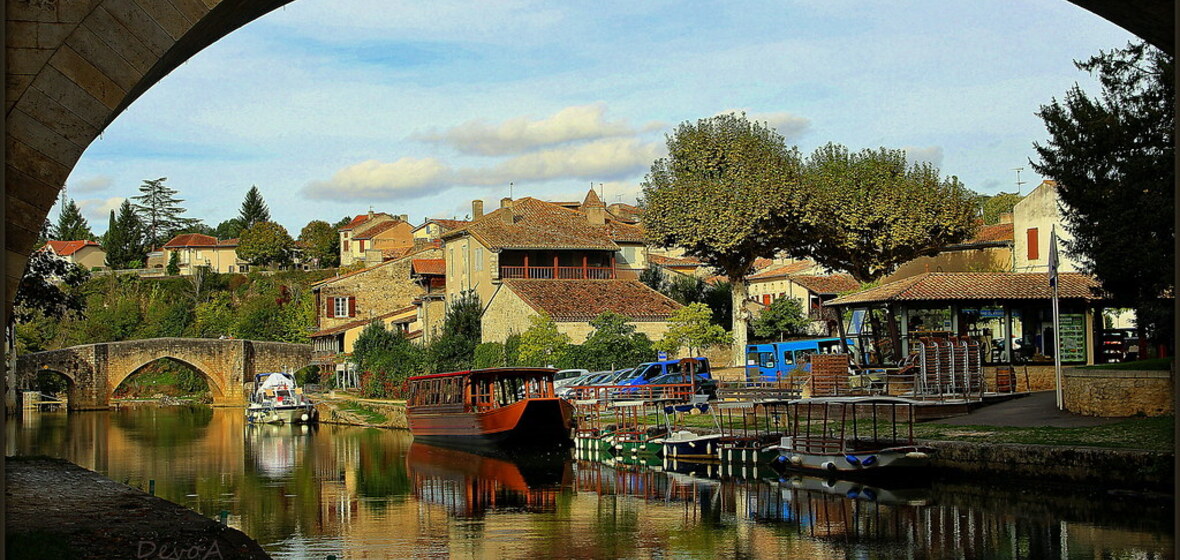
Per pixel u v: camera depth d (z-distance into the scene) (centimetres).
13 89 1259
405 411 5875
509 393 4891
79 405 8638
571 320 6172
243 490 3162
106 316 11194
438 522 2497
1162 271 2833
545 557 2045
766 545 2111
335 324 9569
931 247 5869
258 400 6794
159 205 18512
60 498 2281
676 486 3038
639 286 6812
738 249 5566
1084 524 2112
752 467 3378
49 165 1266
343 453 4478
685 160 5656
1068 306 4172
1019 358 4081
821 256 6122
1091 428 2734
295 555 2088
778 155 5650
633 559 2014
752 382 4256
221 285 13012
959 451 2720
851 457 2855
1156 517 2141
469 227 7688
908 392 3672
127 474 3616
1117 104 3006
